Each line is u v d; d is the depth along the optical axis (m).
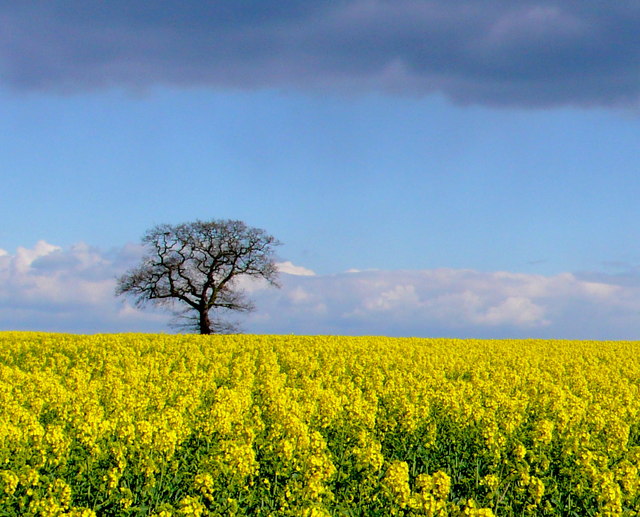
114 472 10.21
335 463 11.77
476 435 13.63
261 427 13.65
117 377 21.98
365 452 11.13
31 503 9.20
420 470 12.70
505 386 21.53
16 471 10.39
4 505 9.49
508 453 12.45
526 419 16.22
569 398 18.92
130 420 13.67
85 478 10.69
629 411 16.89
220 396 16.47
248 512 10.06
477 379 23.38
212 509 9.81
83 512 8.76
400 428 14.37
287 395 17.14
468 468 12.49
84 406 15.20
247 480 10.59
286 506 9.63
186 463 11.48
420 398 17.88
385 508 9.77
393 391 18.31
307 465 10.16
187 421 14.05
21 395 17.30
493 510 10.30
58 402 16.09
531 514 10.09
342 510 9.81
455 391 18.22
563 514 10.38
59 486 9.66
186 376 22.42
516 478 10.73
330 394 15.54
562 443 12.99
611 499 9.72
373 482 10.67
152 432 11.81
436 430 14.14
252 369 25.75
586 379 25.38
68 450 11.39
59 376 23.66
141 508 9.89
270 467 11.09
